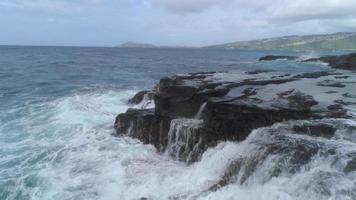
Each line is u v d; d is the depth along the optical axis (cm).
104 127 1959
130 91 3172
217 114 1353
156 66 6638
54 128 1941
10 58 8369
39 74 4731
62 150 1595
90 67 6178
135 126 1748
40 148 1631
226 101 1406
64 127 1953
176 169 1331
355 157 923
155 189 1170
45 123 2042
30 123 2047
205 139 1370
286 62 7738
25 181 1284
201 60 9312
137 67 6344
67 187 1228
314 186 877
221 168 1200
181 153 1448
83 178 1292
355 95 1658
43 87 3494
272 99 1494
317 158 963
